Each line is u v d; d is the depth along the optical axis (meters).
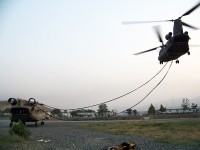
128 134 27.33
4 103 67.75
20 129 21.91
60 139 22.80
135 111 89.62
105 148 18.16
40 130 30.11
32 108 32.25
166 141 22.25
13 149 16.88
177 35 14.35
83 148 18.52
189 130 29.53
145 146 20.00
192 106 96.12
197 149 18.88
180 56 15.83
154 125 34.66
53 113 59.41
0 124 38.34
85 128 33.78
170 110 97.25
